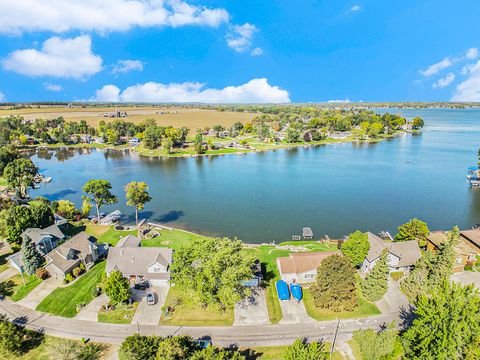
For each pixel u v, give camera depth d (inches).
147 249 2448.3
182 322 1968.5
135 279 2361.0
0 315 1831.9
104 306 2075.5
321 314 2043.6
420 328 1518.2
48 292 2242.9
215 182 5447.8
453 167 6284.5
